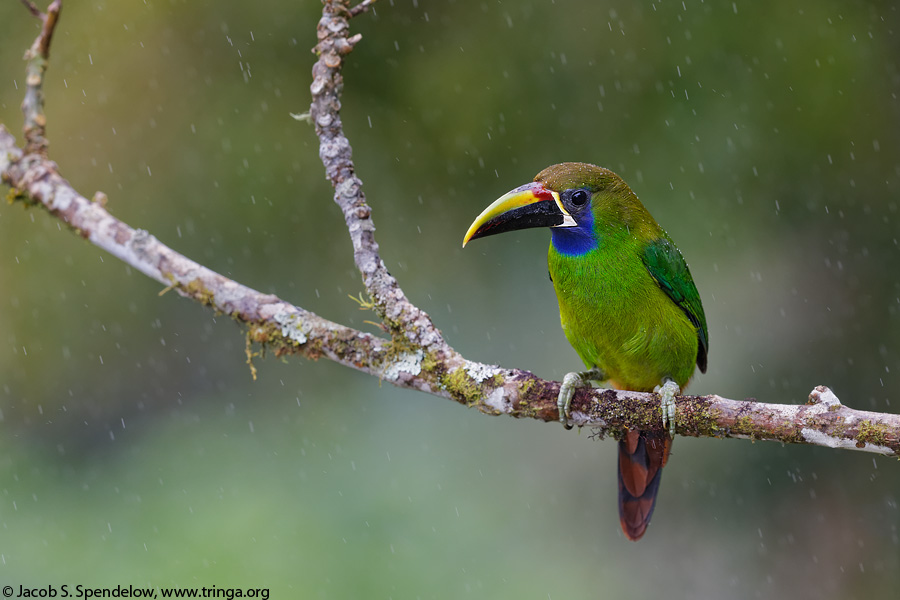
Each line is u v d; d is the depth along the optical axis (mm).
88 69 13117
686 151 12102
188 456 15250
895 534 13320
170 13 12891
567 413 6633
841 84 12000
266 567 13094
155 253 6457
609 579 14594
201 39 12828
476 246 14664
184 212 13070
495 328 15273
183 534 13539
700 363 9117
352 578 13312
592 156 12281
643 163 12195
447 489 15141
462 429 15984
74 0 13117
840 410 6039
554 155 12352
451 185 12758
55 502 14414
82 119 13086
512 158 12469
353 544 13805
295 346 6559
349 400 16141
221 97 12828
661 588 14164
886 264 12820
